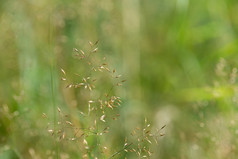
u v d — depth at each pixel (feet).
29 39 13.83
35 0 14.38
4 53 13.73
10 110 11.94
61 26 13.91
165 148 12.20
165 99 15.52
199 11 18.29
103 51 14.19
